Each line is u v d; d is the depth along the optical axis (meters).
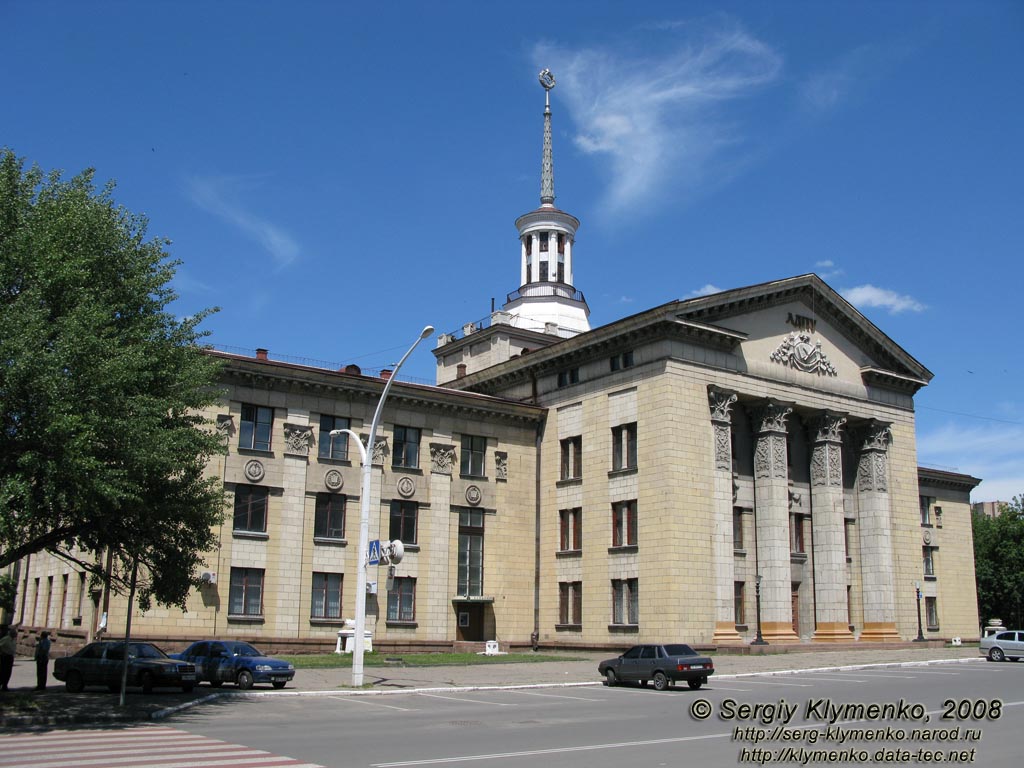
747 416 53.56
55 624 52.94
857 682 34.09
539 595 54.28
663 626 46.28
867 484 57.22
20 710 23.56
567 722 22.27
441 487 52.38
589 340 52.78
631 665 32.38
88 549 26.62
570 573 52.62
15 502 22.08
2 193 24.69
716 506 48.72
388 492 50.38
